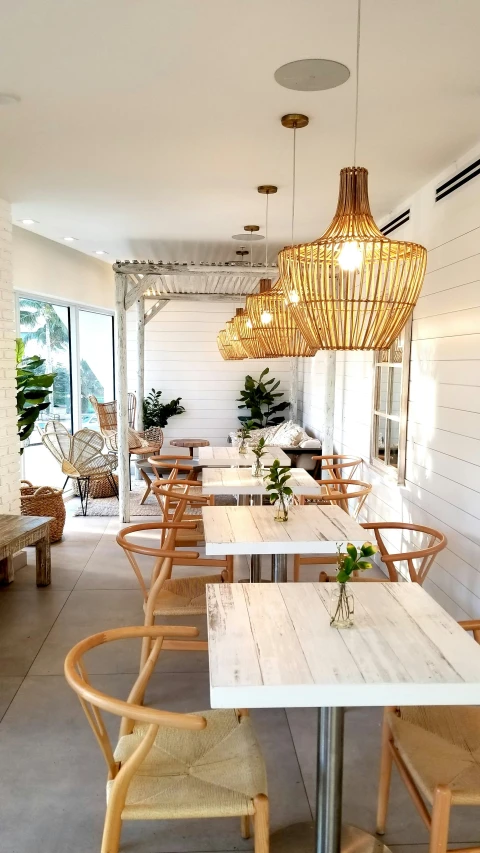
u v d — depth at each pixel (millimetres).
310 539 2914
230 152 3498
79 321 8266
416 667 1707
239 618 2049
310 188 4234
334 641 1874
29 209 4977
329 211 4910
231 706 1589
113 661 3428
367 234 1875
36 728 2803
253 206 4785
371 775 2510
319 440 7258
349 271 1802
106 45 2311
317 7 2025
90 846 2125
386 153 3467
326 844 1928
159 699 3045
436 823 1694
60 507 5742
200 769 1849
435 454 3887
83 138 3314
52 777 2473
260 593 2301
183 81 2602
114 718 2898
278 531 3068
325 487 5281
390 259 1789
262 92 2691
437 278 3875
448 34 2186
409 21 2100
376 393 5234
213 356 9898
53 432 6434
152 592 2912
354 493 4156
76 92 2732
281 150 3453
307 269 1847
